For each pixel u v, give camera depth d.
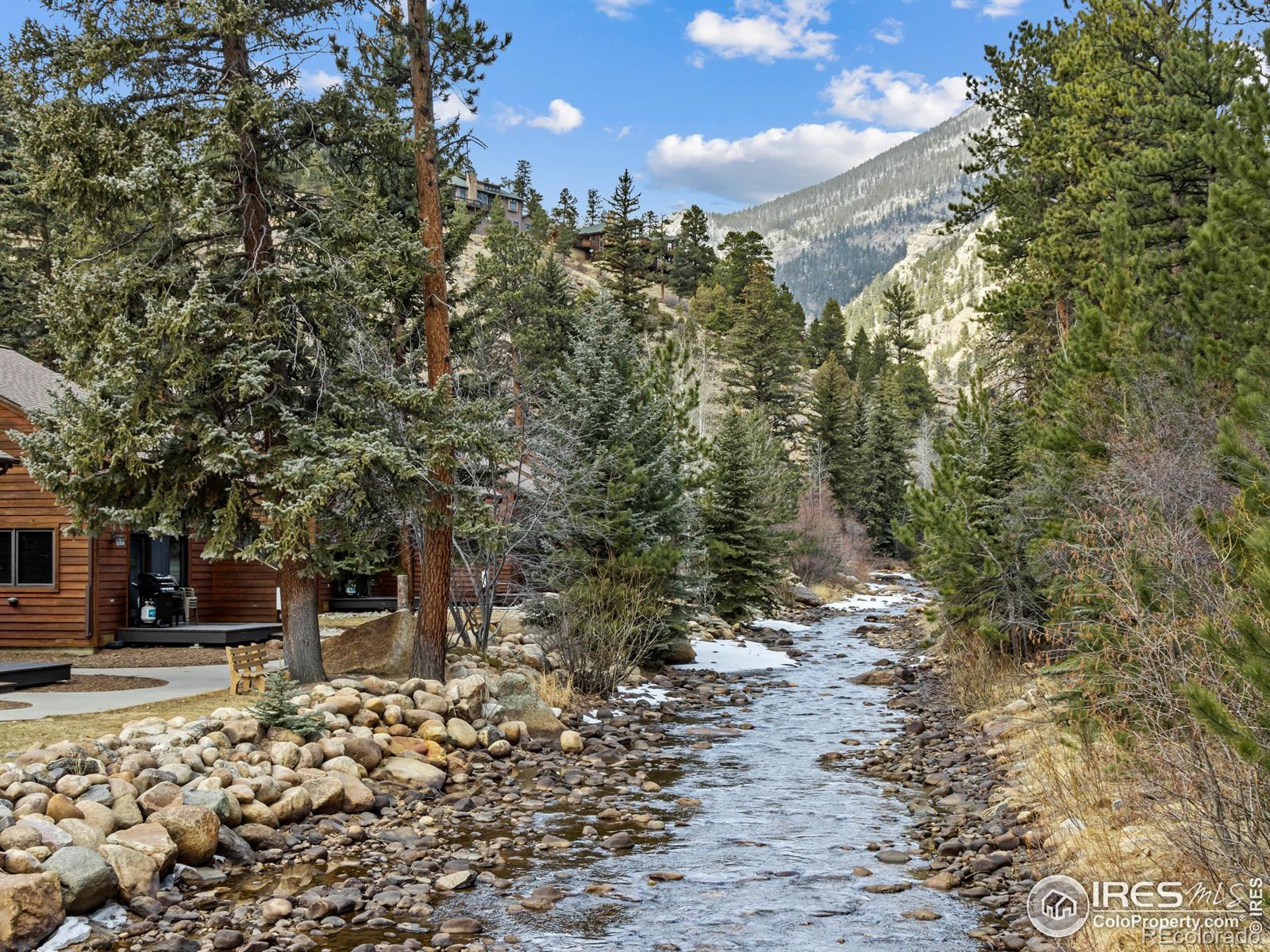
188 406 14.39
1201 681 7.19
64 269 14.36
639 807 12.38
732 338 78.19
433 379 16.69
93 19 14.16
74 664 19.67
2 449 21.30
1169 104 18.89
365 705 14.39
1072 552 11.37
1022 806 10.92
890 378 98.00
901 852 10.27
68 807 8.97
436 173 16.86
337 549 17.39
